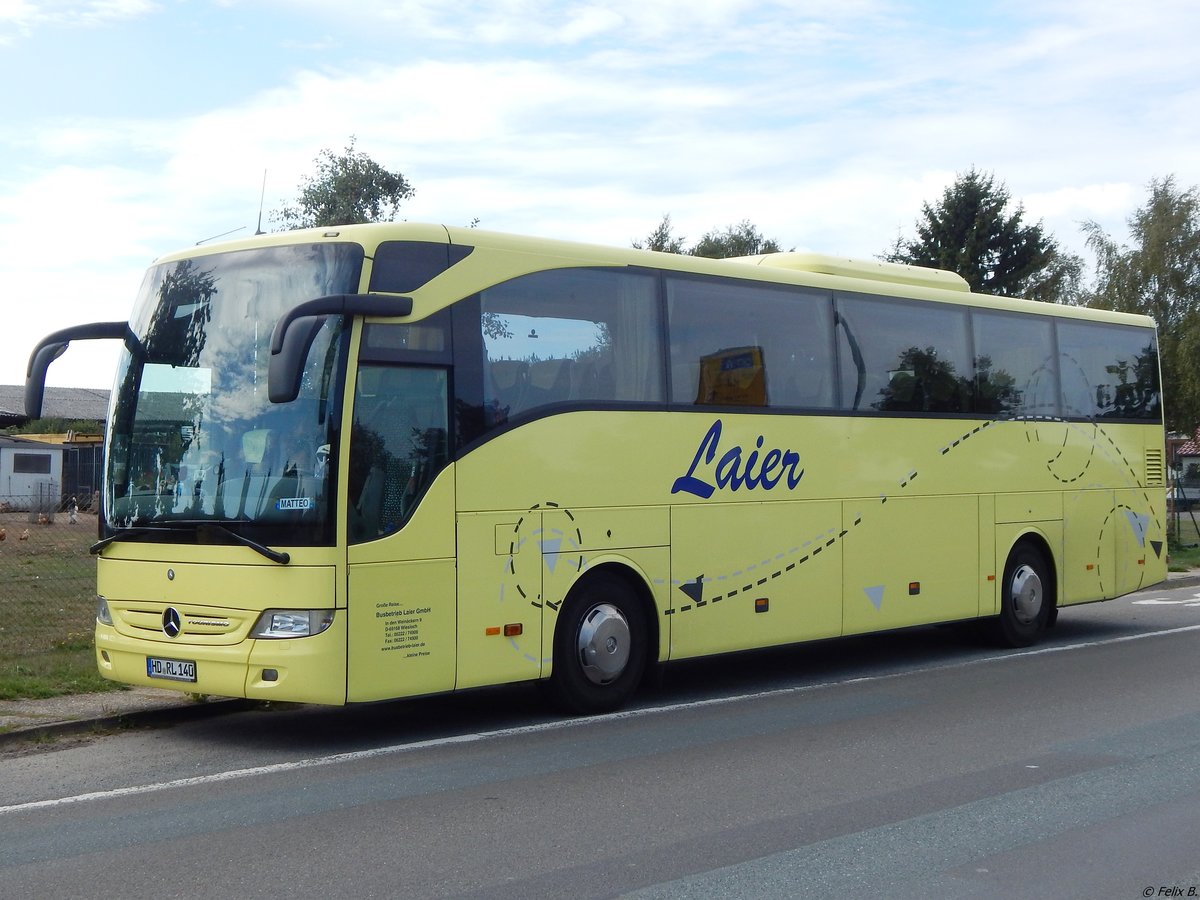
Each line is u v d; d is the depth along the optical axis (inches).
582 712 403.5
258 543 338.0
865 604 496.1
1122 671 504.7
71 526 1409.9
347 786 306.5
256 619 337.4
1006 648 579.5
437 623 356.5
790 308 473.4
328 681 331.6
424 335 359.3
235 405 352.8
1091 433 616.4
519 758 338.6
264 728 383.2
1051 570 597.0
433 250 364.8
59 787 307.1
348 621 335.6
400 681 346.9
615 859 245.9
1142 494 647.1
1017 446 572.7
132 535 362.0
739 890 227.5
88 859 245.8
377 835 262.1
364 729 382.0
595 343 404.8
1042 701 432.1
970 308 553.3
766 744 357.7
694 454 431.8
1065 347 605.6
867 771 323.3
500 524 373.4
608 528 403.5
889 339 513.3
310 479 336.2
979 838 261.7
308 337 319.3
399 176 1033.5
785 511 464.1
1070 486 601.9
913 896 224.8
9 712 383.2
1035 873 238.5
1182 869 241.4
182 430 360.2
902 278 536.7
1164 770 324.2
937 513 530.6
